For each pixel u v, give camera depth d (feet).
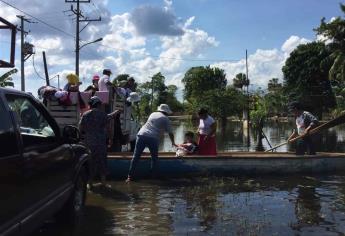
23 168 15.93
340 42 163.53
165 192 30.63
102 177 32.01
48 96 40.83
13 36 22.75
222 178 36.01
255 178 36.14
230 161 36.91
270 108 218.59
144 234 21.04
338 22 158.10
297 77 245.45
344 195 29.76
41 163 17.70
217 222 23.11
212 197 29.14
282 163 37.60
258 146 80.43
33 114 19.48
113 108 42.24
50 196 18.79
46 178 18.26
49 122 20.83
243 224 22.71
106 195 29.53
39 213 17.30
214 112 199.72
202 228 22.02
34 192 16.97
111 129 35.76
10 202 14.79
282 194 30.09
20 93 18.29
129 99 47.42
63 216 22.29
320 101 236.02
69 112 40.93
